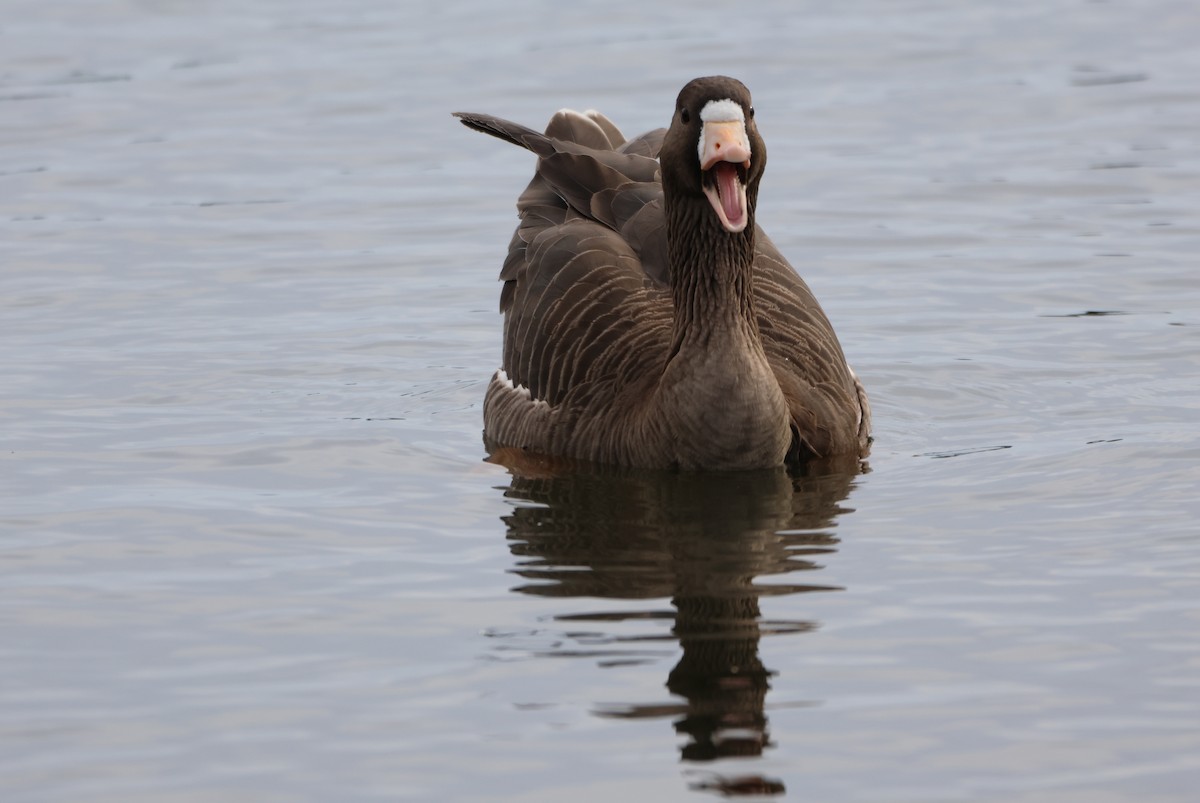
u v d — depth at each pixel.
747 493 13.56
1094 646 10.27
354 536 12.62
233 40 33.12
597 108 27.11
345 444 15.07
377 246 21.86
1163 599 10.95
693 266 13.83
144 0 36.94
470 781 8.80
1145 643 10.28
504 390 15.70
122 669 10.23
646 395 14.38
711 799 8.59
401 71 30.36
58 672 10.20
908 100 27.86
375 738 9.29
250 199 23.78
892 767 8.88
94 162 25.44
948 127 26.41
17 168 25.12
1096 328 18.05
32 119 27.67
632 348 14.76
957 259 20.69
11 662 10.34
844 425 14.64
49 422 15.59
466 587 11.51
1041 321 18.39
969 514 12.82
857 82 29.09
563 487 13.84
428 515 13.12
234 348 18.03
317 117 27.72
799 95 28.34
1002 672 9.95
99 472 14.20
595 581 11.59
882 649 10.31
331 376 17.27
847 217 22.42
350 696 9.80
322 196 23.92
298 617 10.99
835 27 33.00
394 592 11.43
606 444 14.48
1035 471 13.82
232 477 14.11
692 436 13.96
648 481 13.95
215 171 25.03
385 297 19.94
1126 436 14.66
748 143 13.21
